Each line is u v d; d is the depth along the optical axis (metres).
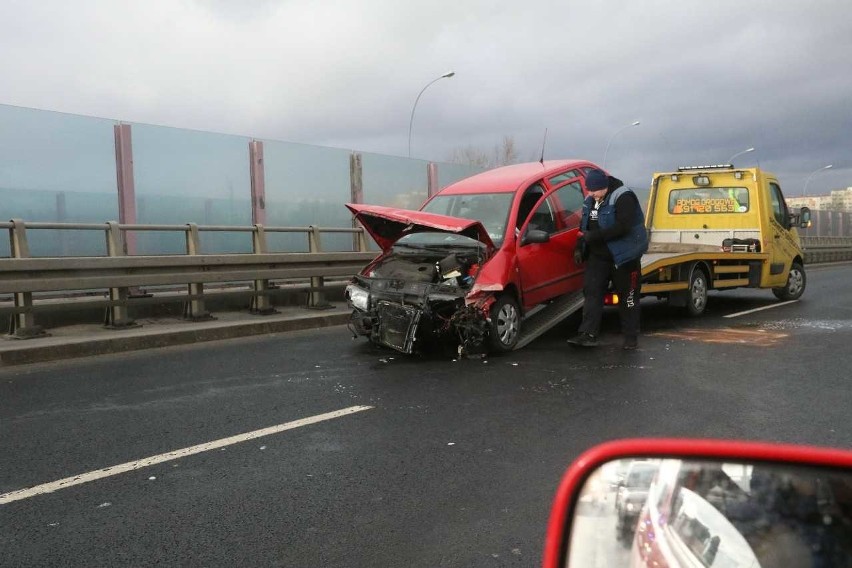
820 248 28.00
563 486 1.37
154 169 10.98
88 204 10.22
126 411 5.64
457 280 7.93
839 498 1.21
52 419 5.40
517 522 3.61
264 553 3.27
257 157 12.30
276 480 4.18
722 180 12.97
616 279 8.35
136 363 7.59
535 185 9.12
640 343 8.81
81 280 8.34
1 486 4.06
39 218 9.74
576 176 9.94
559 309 9.25
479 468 4.39
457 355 8.03
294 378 6.87
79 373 7.06
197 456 4.59
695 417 5.48
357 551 3.30
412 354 8.09
